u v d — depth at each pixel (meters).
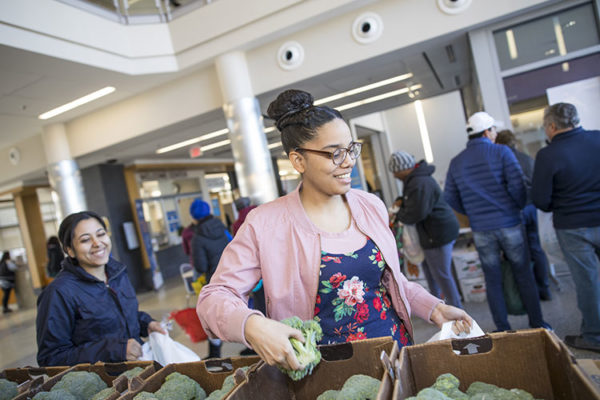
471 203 2.96
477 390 0.91
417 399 0.83
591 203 2.48
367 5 4.98
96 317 1.88
